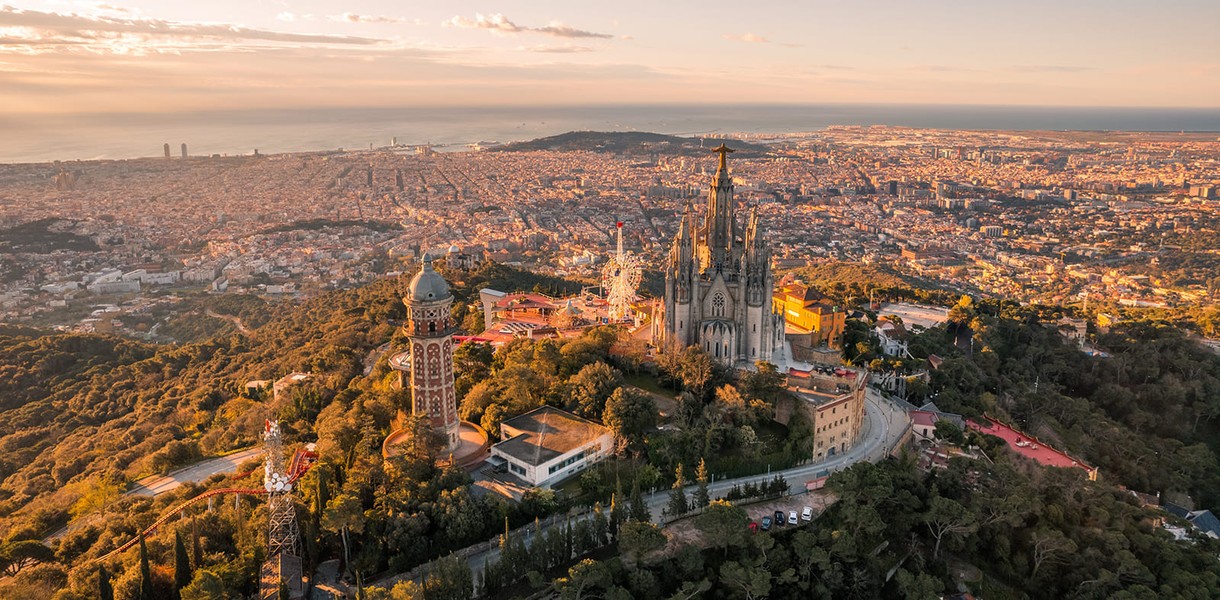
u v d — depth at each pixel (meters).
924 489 156.25
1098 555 147.00
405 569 128.38
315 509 134.62
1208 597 141.12
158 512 155.00
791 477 163.00
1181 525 171.25
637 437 163.50
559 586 117.31
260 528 131.75
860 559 140.88
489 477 155.00
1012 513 148.88
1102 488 167.25
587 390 174.00
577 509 145.38
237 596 120.81
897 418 199.38
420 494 137.88
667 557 130.62
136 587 117.25
